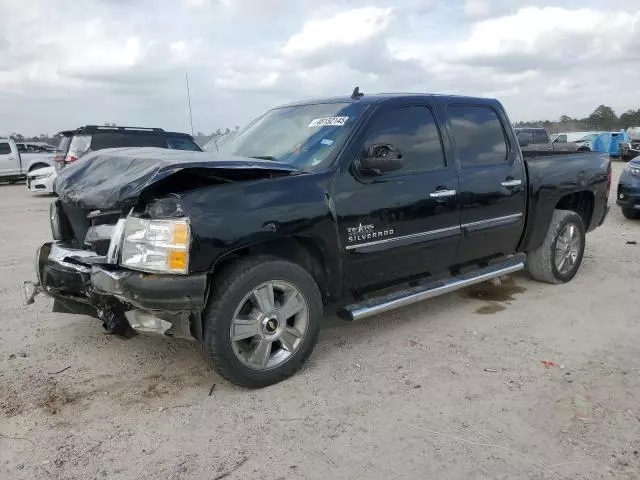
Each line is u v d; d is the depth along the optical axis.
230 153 4.76
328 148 4.16
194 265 3.28
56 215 4.23
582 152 6.52
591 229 6.62
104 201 3.43
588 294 5.78
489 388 3.69
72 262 3.80
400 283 4.57
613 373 3.91
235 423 3.29
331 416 3.36
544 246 5.93
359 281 4.21
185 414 3.39
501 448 3.01
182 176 3.55
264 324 3.64
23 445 3.07
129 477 2.79
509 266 5.44
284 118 4.92
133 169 3.56
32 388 3.72
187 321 3.42
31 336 4.61
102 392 3.67
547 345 4.43
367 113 4.34
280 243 3.89
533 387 3.70
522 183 5.41
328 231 3.87
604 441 3.07
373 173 4.13
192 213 3.29
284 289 3.73
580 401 3.51
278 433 3.18
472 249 5.05
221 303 3.46
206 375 3.92
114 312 3.62
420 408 3.44
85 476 2.80
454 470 2.83
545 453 2.96
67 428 3.24
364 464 2.88
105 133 12.64
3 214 12.52
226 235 3.37
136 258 3.35
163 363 4.11
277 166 3.79
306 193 3.77
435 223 4.59
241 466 2.88
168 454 2.99
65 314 5.14
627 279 6.33
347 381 3.81
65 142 13.84
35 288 4.27
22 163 22.14
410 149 4.53
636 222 10.28
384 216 4.21
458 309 5.33
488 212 5.07
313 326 3.89
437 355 4.24
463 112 5.05
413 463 2.89
